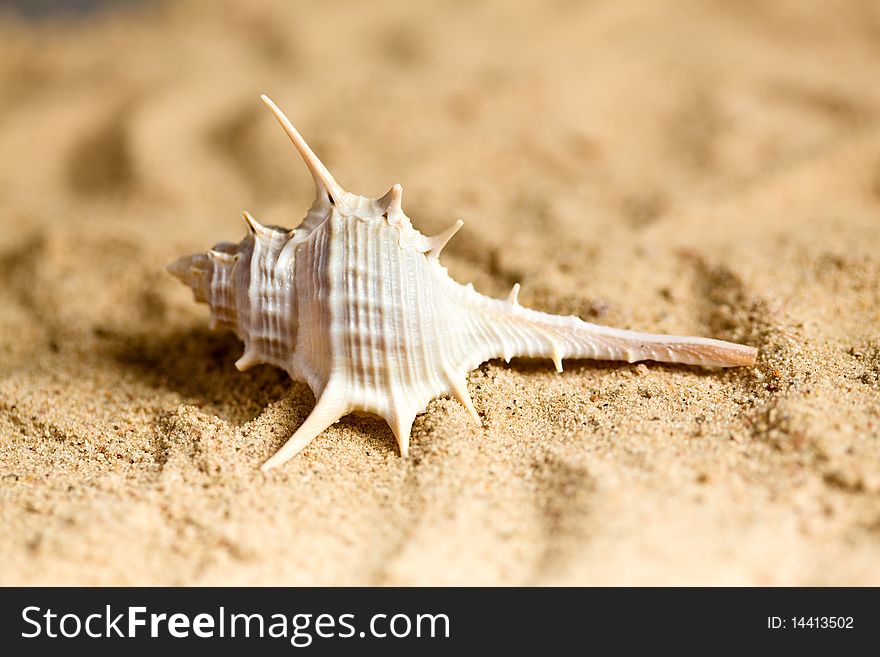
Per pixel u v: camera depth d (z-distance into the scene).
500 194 0.31
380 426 0.24
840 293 0.26
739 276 0.27
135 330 0.28
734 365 0.24
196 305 0.28
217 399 0.25
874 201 0.31
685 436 0.23
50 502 0.22
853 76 0.36
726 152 0.32
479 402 0.24
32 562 0.22
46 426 0.25
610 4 0.47
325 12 0.50
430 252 0.24
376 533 0.22
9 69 0.47
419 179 0.31
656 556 0.21
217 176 0.34
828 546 0.21
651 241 0.28
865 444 0.22
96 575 0.21
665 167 0.32
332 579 0.21
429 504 0.22
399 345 0.23
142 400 0.25
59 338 0.28
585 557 0.21
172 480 0.23
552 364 0.25
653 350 0.24
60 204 0.34
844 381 0.24
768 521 0.22
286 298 0.24
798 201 0.31
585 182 0.31
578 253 0.28
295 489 0.23
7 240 0.31
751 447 0.23
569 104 0.35
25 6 0.55
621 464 0.22
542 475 0.23
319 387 0.23
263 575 0.22
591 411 0.24
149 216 0.32
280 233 0.24
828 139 0.32
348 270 0.23
